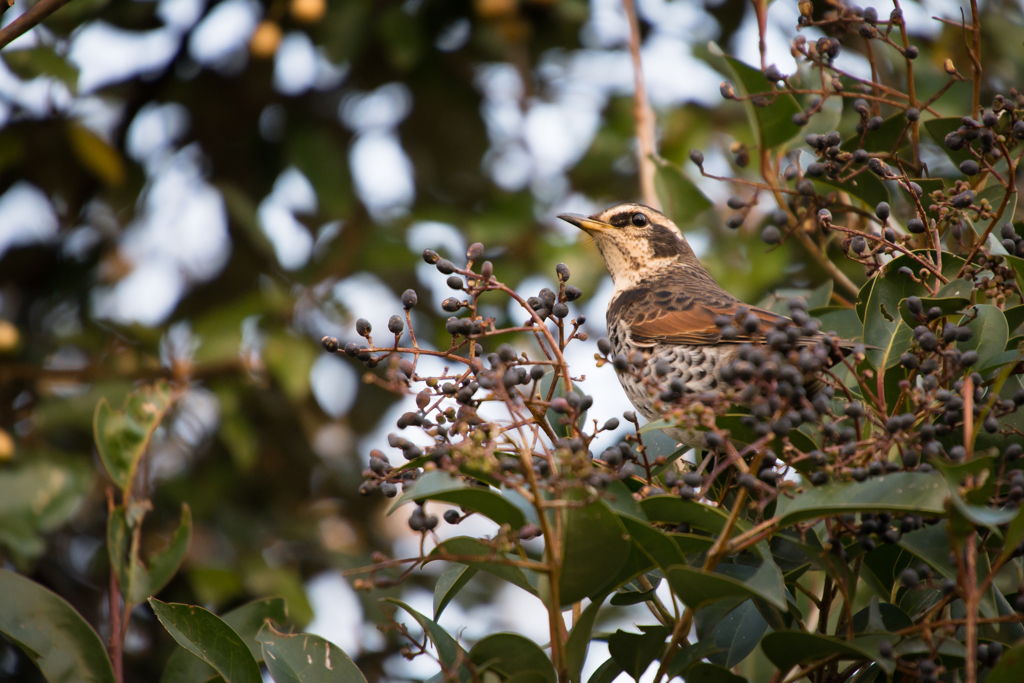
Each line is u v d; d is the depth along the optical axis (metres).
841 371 7.84
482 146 14.35
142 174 13.78
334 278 13.02
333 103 14.14
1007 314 6.55
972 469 4.79
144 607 12.25
